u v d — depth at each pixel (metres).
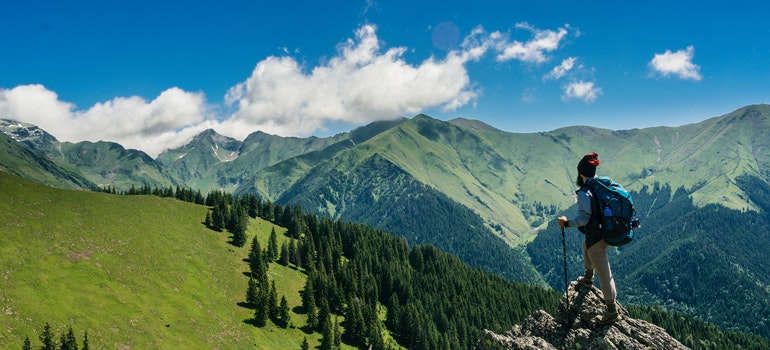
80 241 157.50
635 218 9.27
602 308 11.43
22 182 176.25
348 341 162.25
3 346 97.00
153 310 136.88
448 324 185.62
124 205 197.38
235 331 142.88
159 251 173.50
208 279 170.00
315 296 181.75
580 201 9.51
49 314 114.81
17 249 137.50
